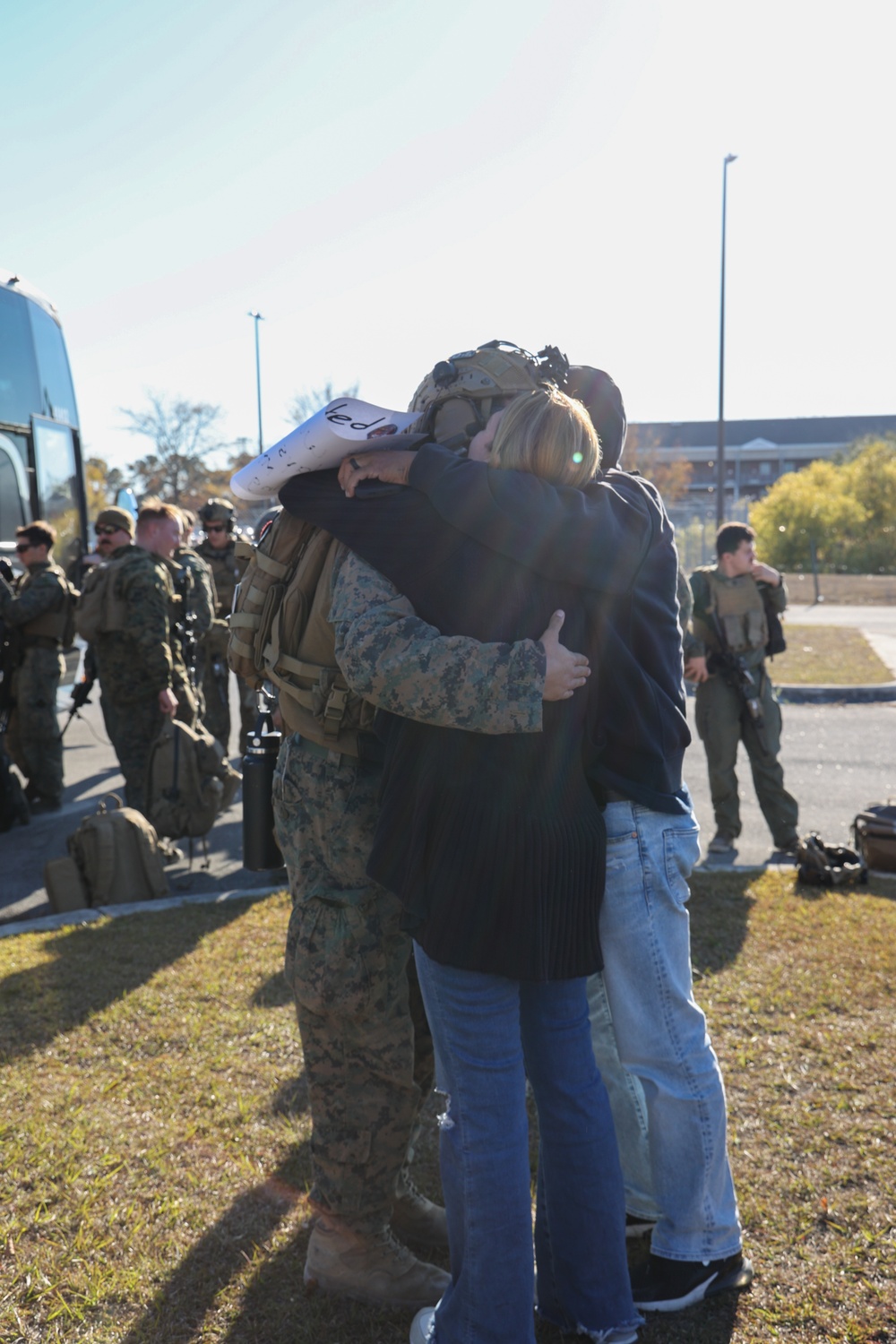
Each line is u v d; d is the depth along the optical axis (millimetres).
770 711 5625
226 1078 3025
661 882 1991
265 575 2061
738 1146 2613
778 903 4578
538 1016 1894
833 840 6121
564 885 1800
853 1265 2172
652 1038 2027
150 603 5391
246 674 2186
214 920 4449
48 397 9867
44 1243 2311
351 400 1865
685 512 40750
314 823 2021
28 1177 2533
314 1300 2135
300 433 1890
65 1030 3336
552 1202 1912
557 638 1762
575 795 1841
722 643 5566
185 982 3717
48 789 7207
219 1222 2379
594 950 1870
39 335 9766
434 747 1790
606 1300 1890
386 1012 2041
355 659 1717
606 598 1874
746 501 41625
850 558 38844
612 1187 1893
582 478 1890
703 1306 2066
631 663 1910
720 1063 3053
